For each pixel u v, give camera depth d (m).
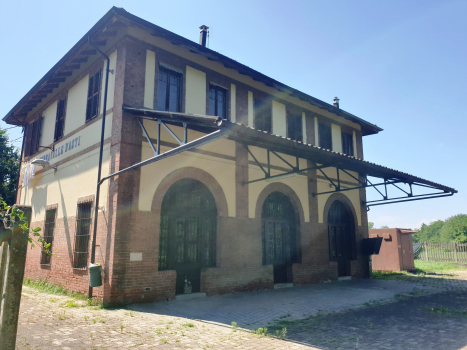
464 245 22.17
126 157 8.34
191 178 9.50
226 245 9.86
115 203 8.09
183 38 9.37
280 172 11.96
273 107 12.58
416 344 5.09
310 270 12.14
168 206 9.31
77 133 10.57
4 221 3.02
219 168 10.16
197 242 9.77
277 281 11.45
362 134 16.47
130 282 7.91
